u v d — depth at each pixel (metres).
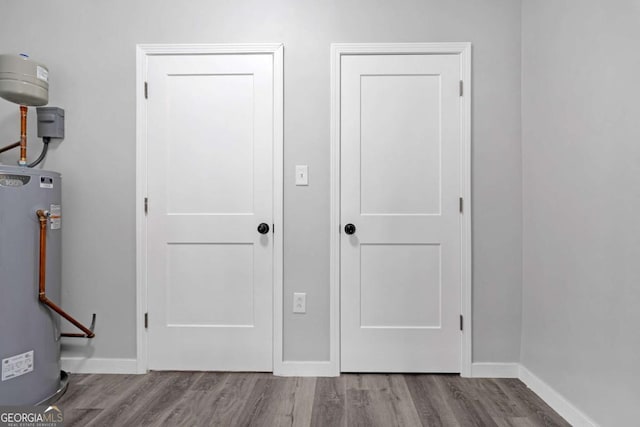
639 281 1.37
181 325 2.26
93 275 2.26
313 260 2.23
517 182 2.20
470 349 2.21
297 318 2.23
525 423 1.73
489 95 2.21
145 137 2.25
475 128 2.21
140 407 1.86
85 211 2.26
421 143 2.23
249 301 2.26
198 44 2.24
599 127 1.57
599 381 1.57
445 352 2.22
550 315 1.92
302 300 2.23
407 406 1.88
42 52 2.25
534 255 2.07
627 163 1.42
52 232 2.00
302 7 2.22
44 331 1.91
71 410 1.83
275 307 2.23
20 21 2.25
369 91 2.23
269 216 2.24
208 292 2.26
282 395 1.98
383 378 2.19
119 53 2.25
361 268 2.23
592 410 1.61
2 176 1.74
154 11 2.25
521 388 2.07
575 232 1.73
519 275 2.21
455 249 2.22
